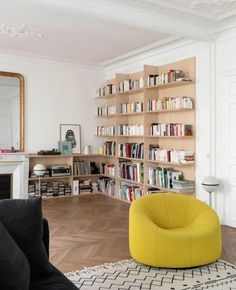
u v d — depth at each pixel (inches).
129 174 245.6
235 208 175.9
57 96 269.3
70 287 69.7
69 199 255.0
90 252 138.6
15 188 241.3
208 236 121.3
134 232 126.0
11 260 63.1
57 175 260.8
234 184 175.8
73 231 169.2
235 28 171.0
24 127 254.5
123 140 262.4
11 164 239.0
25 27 184.2
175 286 106.3
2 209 77.2
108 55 249.8
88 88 283.7
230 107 176.7
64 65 271.1
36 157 258.5
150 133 225.8
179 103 196.5
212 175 185.6
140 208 134.5
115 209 221.0
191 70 199.8
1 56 243.9
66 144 270.7
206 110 189.5
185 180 201.6
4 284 61.0
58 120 270.4
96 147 289.6
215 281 110.0
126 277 113.5
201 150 193.8
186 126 197.2
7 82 246.5
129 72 260.8
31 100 258.1
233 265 124.0
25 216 77.1
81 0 135.0
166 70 221.5
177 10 153.5
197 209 138.5
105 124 291.7
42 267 75.2
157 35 198.1
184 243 118.0
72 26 182.1
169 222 138.4
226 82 178.5
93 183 282.8
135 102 239.8
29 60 255.3
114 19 144.5
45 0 127.2
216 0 144.3
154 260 119.6
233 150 175.9
